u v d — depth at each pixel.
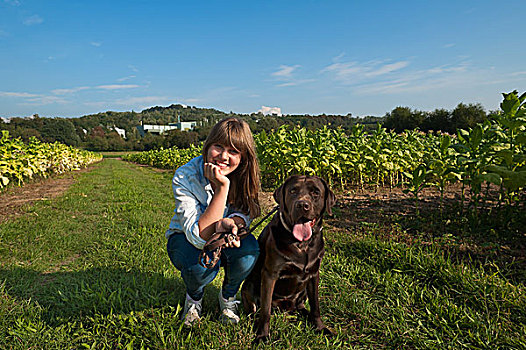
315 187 2.43
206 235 2.17
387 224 5.32
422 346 2.25
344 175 9.31
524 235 4.48
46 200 7.71
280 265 2.33
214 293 2.97
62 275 3.35
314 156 8.73
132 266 3.52
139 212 6.41
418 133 12.36
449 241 4.30
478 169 4.95
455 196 7.53
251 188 2.49
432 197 7.52
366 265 3.61
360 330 2.48
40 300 2.77
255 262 2.46
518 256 3.77
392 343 2.33
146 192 9.67
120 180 13.70
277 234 2.38
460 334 2.38
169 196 9.00
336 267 3.54
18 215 6.23
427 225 5.12
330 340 2.33
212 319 2.52
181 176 2.35
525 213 5.21
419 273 3.32
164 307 2.53
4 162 9.49
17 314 2.48
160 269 3.41
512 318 2.58
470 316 2.58
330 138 10.85
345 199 7.48
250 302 2.66
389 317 2.62
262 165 9.59
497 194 7.68
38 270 3.46
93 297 2.71
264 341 2.27
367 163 8.66
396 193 8.15
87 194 9.29
